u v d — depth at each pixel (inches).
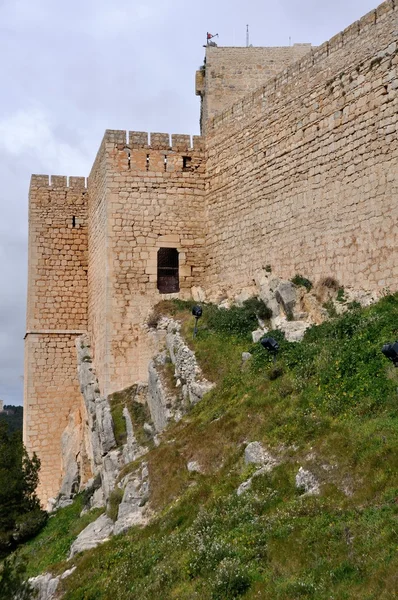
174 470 745.0
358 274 840.9
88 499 1056.2
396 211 779.4
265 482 581.3
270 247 1031.6
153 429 998.4
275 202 1024.2
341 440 565.6
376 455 517.0
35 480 1147.3
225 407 793.6
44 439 1439.5
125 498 769.6
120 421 1093.1
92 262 1400.1
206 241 1211.9
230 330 991.6
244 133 1119.0
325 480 533.0
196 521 589.3
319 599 410.6
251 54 1419.8
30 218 1491.1
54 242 1492.4
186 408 920.9
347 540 447.8
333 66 910.4
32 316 1466.5
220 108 1402.6
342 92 887.7
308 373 721.0
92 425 1208.8
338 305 843.4
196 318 1021.2
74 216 1507.1
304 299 916.0
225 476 655.8
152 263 1192.2
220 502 598.5
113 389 1151.6
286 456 602.9
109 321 1165.1
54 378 1459.2
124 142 1211.2
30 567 850.1
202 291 1179.3
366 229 829.2
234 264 1124.5
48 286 1480.1
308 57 966.4
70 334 1473.9
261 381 786.2
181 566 539.8
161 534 636.1
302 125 968.3
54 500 1325.0
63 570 714.2
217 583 469.1
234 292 1114.7
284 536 490.3
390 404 584.4
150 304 1182.3
